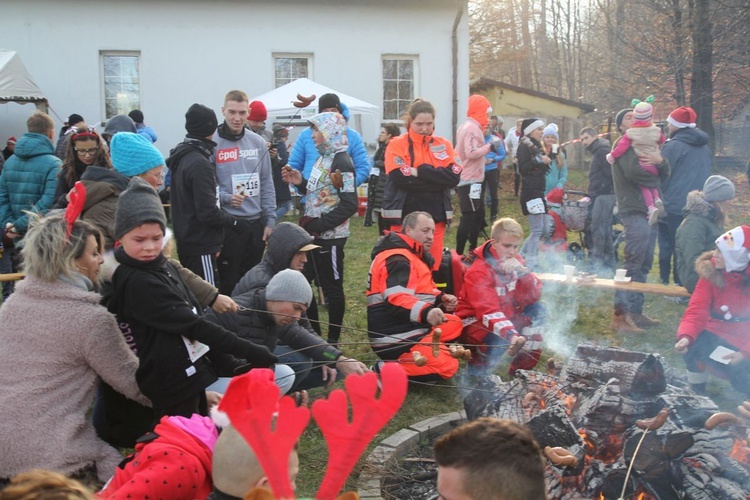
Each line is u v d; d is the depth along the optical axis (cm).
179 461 260
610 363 413
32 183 639
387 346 524
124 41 1616
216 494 234
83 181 453
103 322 331
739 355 482
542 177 903
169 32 1630
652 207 706
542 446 359
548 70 4206
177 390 348
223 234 560
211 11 1638
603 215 885
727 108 2181
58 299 326
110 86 1634
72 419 328
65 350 326
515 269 539
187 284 402
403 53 1720
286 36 1673
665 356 621
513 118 2469
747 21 1908
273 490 158
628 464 352
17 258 655
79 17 1597
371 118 1702
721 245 483
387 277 525
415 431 460
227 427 237
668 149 805
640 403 377
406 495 402
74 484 183
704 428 370
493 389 438
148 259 346
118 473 269
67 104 1614
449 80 1744
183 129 1656
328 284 612
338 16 1688
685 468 346
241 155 611
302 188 650
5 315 329
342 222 601
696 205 611
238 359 396
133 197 341
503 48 3656
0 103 1548
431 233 534
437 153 623
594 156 890
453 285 571
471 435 190
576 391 411
